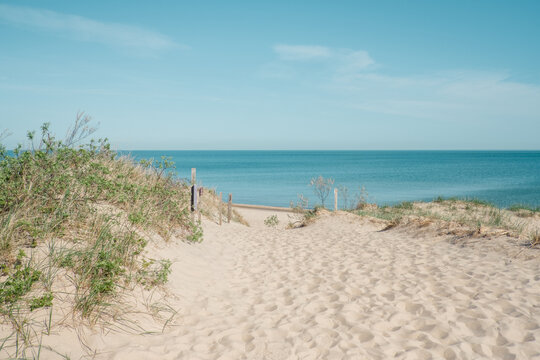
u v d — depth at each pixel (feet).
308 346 12.16
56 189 18.85
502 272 18.71
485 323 13.21
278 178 193.98
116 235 18.01
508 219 40.57
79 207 18.75
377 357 11.32
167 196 28.37
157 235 22.63
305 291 18.12
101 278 13.97
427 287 17.49
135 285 15.51
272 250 27.94
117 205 22.76
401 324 13.76
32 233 14.79
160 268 18.24
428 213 42.98
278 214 68.90
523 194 107.45
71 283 13.41
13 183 17.47
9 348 9.68
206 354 11.63
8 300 11.28
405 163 379.14
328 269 21.71
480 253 22.67
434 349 11.74
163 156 32.58
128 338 11.93
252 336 12.90
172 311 14.82
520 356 11.04
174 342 12.28
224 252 27.04
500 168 268.00
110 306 13.28
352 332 13.11
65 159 21.74
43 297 11.69
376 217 43.21
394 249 25.82
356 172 236.22
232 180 182.91
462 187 133.49
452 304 15.19
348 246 27.94
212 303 16.37
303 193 125.59
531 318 13.42
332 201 101.96
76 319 11.82
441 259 22.22
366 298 16.56
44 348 10.08
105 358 10.51
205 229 32.99
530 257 20.39
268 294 17.85
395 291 17.26
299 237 33.35
